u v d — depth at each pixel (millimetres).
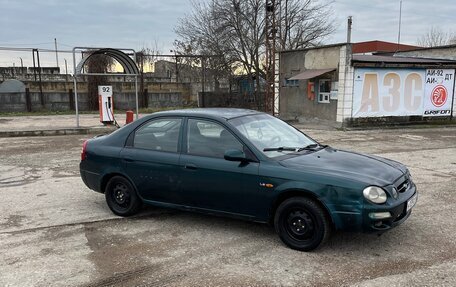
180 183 5078
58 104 25828
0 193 6977
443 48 19844
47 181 7828
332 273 3914
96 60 26172
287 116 20359
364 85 16344
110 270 4047
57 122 18672
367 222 4094
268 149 4781
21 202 6426
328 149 5312
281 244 4625
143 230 5145
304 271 3965
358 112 16469
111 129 15992
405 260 4172
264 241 4723
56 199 6590
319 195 4227
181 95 28562
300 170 4395
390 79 16688
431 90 17469
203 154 4977
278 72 21109
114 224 5383
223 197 4805
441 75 17516
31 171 8742
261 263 4156
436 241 4660
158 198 5352
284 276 3871
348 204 4121
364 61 16078
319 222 4277
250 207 4664
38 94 25250
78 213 5859
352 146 12125
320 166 4473
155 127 5453
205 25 28781
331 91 17250
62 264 4191
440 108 17812
